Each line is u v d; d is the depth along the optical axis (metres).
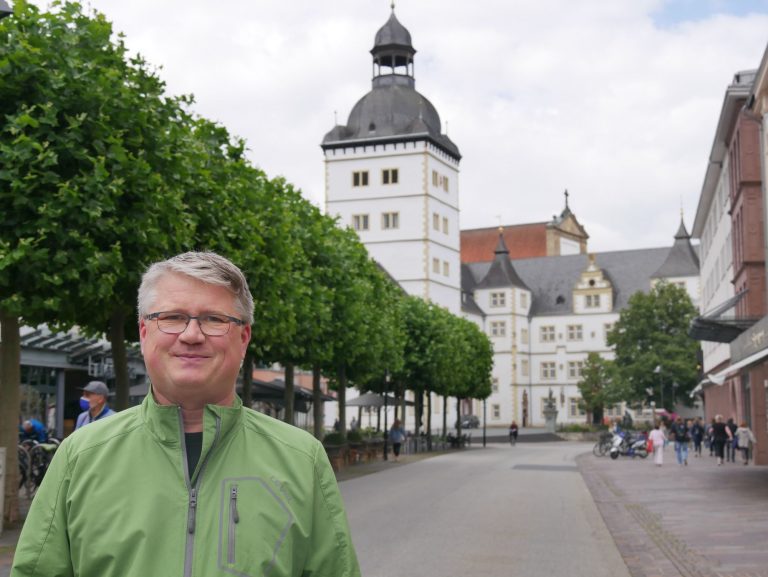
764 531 14.03
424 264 84.00
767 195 31.09
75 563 2.63
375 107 86.50
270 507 2.67
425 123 84.94
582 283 109.31
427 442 52.59
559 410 108.88
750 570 10.50
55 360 29.78
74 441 2.74
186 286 2.76
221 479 2.67
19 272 12.12
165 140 14.38
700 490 22.34
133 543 2.58
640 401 83.75
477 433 89.12
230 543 2.60
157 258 13.68
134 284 13.86
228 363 2.78
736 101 37.12
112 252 12.49
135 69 14.82
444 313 58.25
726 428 37.28
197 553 2.58
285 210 23.08
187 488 2.65
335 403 85.56
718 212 50.69
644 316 84.38
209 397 2.76
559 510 17.67
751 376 33.34
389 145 85.25
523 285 110.06
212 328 2.76
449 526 14.79
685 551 12.11
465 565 10.95
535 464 36.41
